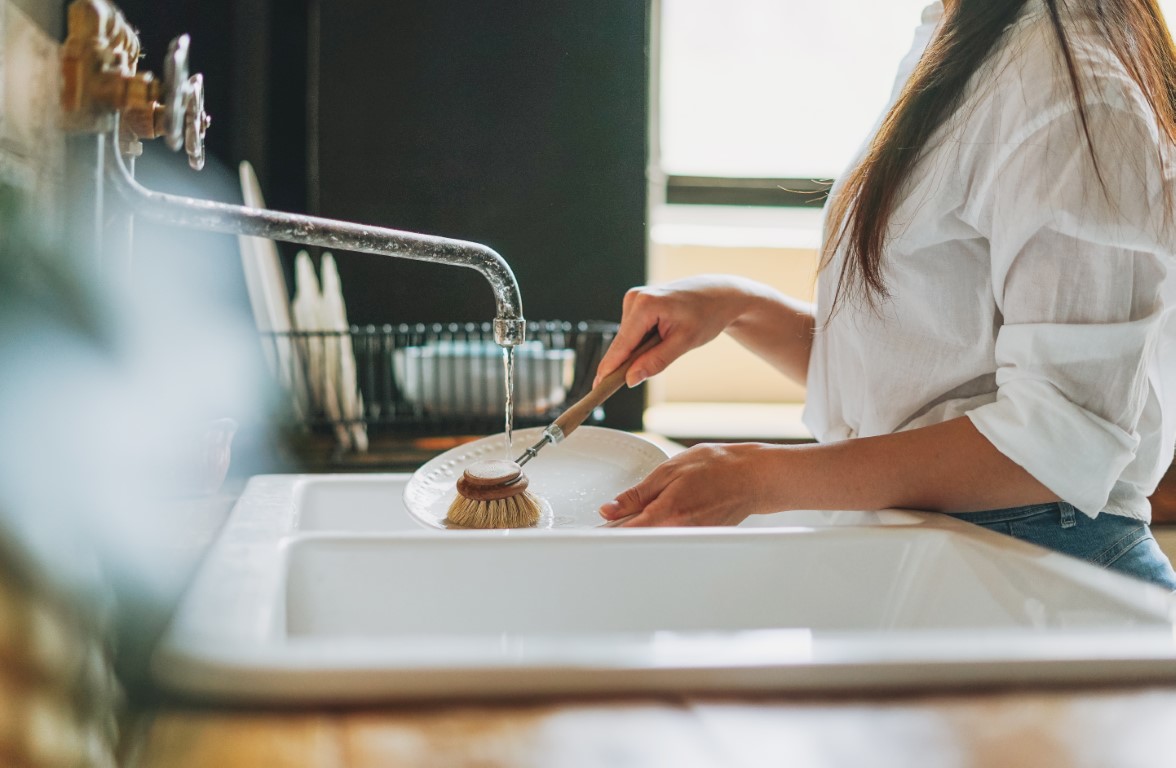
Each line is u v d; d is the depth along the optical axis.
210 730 0.29
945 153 0.72
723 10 2.10
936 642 0.34
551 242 1.79
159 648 0.33
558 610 0.62
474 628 0.60
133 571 0.43
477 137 1.77
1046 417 0.65
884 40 2.12
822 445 0.71
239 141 1.65
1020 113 0.68
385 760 0.27
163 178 1.59
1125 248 0.65
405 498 0.82
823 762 0.28
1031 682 0.33
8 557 0.29
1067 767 0.28
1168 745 0.29
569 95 1.78
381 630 0.59
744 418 1.98
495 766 0.27
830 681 0.32
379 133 1.74
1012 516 0.72
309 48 1.75
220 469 0.86
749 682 0.32
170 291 1.53
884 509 0.73
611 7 1.77
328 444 1.50
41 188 0.64
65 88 0.51
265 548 0.54
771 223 2.18
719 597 0.63
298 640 0.56
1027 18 0.71
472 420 1.54
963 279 0.75
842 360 0.87
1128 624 0.45
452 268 1.76
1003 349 0.70
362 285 1.75
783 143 2.15
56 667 0.29
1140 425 0.75
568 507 0.86
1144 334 0.65
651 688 0.32
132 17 1.62
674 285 0.94
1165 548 1.45
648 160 1.81
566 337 1.78
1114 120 0.65
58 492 0.36
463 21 1.75
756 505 0.69
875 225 0.75
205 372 1.48
